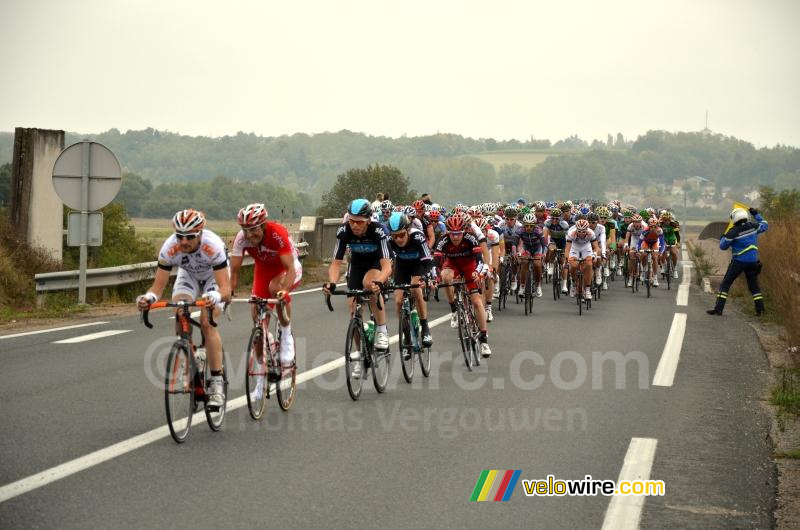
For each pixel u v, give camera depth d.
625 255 37.28
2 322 21.80
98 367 15.79
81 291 24.69
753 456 11.15
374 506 8.88
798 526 8.71
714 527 8.63
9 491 8.98
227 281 11.71
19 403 12.90
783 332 22.83
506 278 27.80
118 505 8.67
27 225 28.75
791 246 30.88
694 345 20.34
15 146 28.81
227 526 8.20
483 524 8.49
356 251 14.50
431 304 27.61
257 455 10.57
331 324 22.19
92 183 24.56
